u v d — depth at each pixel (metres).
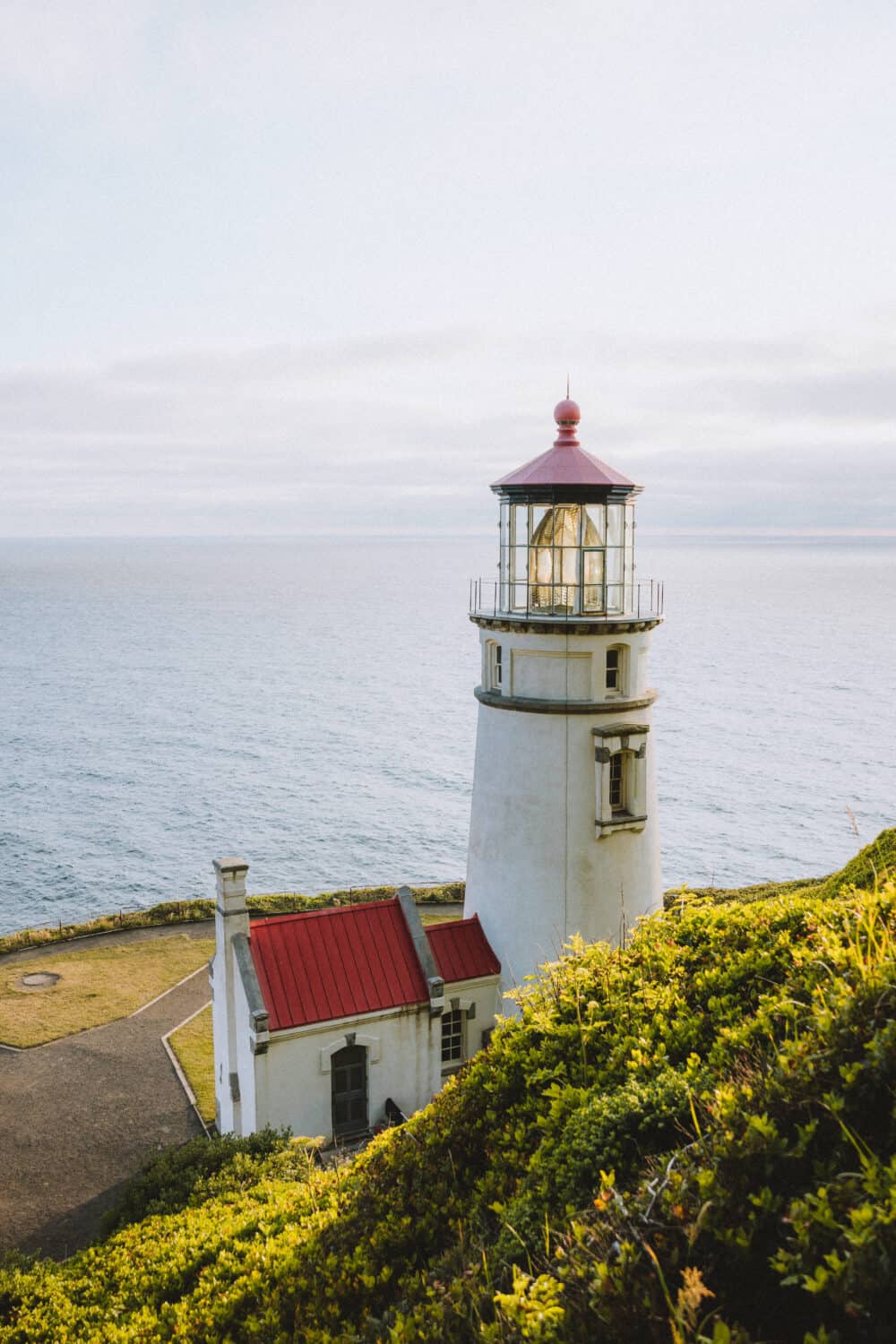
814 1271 5.34
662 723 136.62
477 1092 12.00
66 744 127.00
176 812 97.06
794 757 115.81
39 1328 14.57
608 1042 11.11
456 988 25.50
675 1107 8.81
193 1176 19.64
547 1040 11.80
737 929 12.22
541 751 25.59
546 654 25.31
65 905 73.12
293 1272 11.89
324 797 103.31
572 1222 7.47
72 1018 36.12
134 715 147.75
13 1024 35.59
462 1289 7.86
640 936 13.25
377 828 93.00
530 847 25.78
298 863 83.50
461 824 94.31
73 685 175.00
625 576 26.14
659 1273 5.71
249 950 23.98
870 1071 6.58
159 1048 33.69
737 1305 5.70
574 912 25.64
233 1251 14.23
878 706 147.50
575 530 25.73
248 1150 20.30
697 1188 6.45
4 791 103.56
